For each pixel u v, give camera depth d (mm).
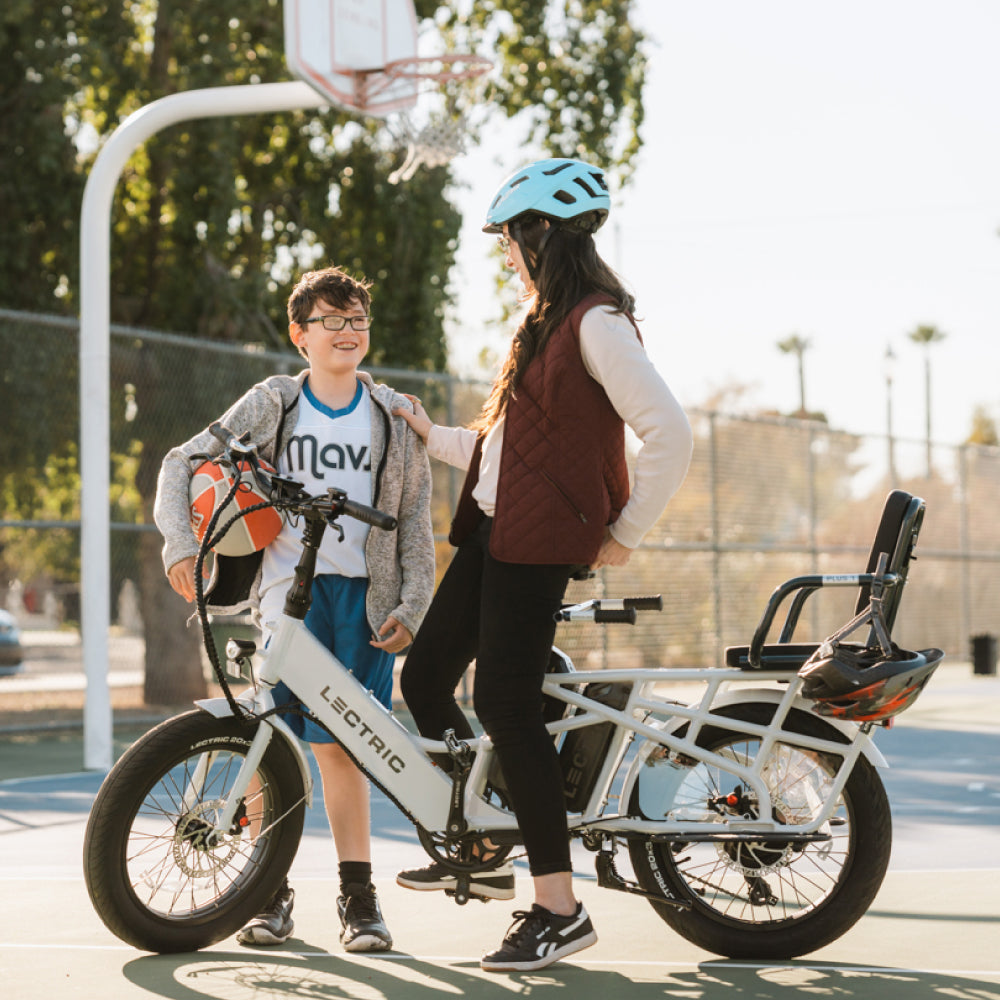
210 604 6629
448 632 6355
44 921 7055
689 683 6312
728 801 6344
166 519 6488
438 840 6270
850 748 6211
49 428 21578
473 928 6895
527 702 6043
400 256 24344
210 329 23312
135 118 14078
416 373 20641
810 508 28109
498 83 24797
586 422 5938
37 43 21328
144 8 24406
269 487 6113
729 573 26641
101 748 14391
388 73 16203
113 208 24391
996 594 33219
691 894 6336
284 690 6469
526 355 5965
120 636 26844
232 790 6211
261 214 24594
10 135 21688
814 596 28391
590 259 6027
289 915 6648
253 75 23703
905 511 6215
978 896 7570
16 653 21703
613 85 24703
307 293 6707
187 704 22625
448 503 21938
